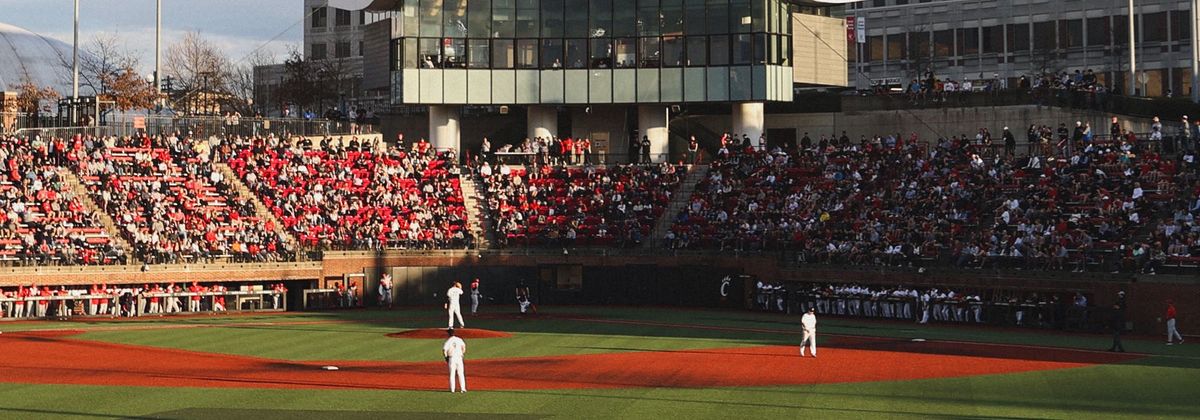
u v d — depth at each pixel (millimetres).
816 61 94375
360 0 96125
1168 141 68688
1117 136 70375
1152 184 64188
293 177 79875
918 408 31031
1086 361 42188
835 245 69188
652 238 78188
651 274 75500
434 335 52250
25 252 64688
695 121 97500
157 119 84688
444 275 75562
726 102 89062
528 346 47688
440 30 89250
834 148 81438
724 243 74062
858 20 114750
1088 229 61281
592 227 78875
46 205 70062
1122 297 47906
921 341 49750
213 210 74562
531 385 35469
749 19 87938
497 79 89625
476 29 89500
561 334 53375
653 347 47219
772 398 32844
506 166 85312
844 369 39594
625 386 35344
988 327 58031
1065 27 117000
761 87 87812
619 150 94500
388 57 98438
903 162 76375
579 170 85188
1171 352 45469
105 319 62656
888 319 63281
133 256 67000
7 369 39469
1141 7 113438
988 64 121438
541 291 76562
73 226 69062
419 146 87250
